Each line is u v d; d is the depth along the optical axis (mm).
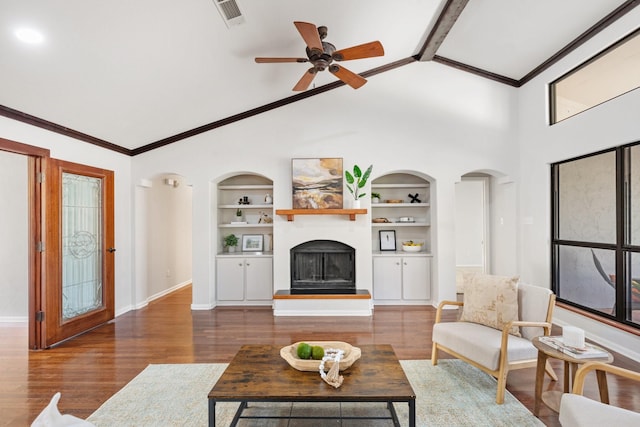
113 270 4484
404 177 5688
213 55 3367
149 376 2834
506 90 4898
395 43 4324
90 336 3842
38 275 3484
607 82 3426
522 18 3625
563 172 4129
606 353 2000
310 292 4746
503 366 2365
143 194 5281
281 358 2203
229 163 4945
